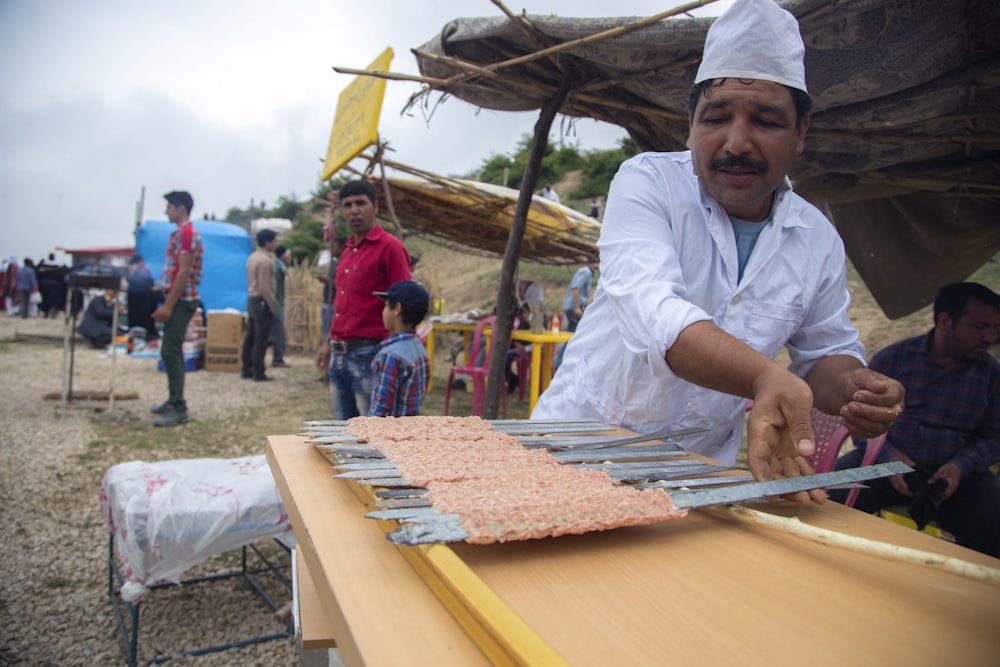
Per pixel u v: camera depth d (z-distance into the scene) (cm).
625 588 83
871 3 196
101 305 1298
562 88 303
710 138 153
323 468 129
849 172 324
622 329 158
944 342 289
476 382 716
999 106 243
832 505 123
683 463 135
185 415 642
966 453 279
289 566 343
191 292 630
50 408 687
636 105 301
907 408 299
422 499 99
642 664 66
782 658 69
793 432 113
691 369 133
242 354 964
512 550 94
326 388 869
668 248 162
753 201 158
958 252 390
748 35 145
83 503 417
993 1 194
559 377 211
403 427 151
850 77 233
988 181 310
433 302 1294
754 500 120
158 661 257
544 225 810
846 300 190
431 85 337
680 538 103
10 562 332
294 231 2877
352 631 70
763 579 88
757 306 174
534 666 58
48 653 258
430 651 68
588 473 120
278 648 270
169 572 259
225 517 267
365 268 390
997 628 77
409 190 707
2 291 2180
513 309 392
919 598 85
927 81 233
